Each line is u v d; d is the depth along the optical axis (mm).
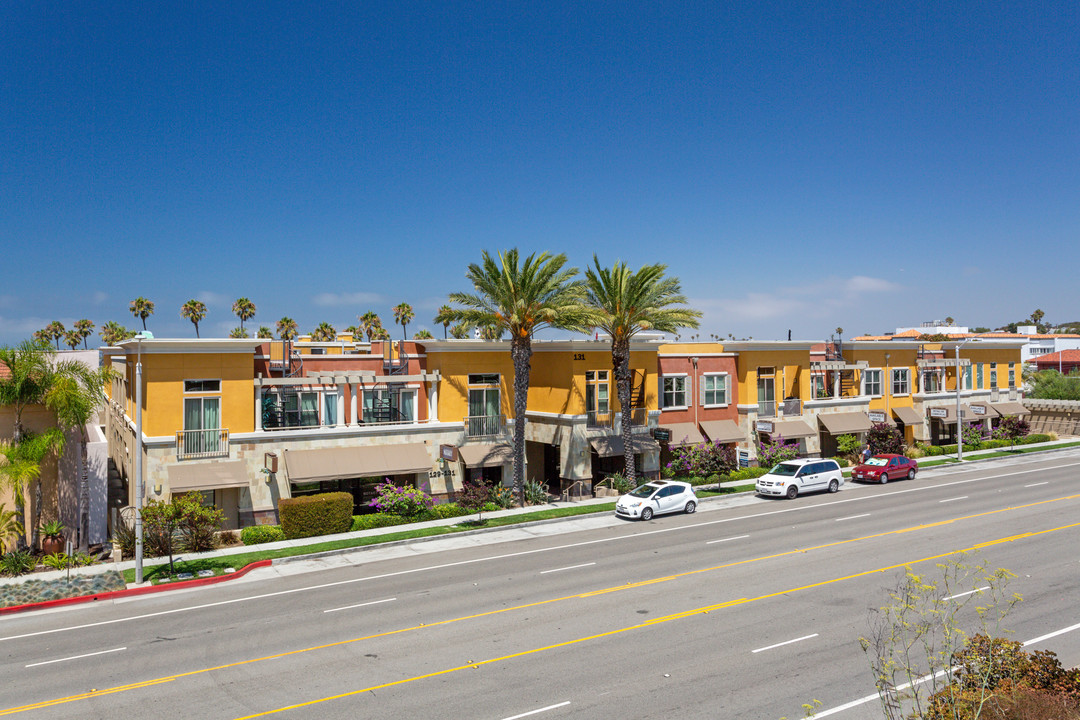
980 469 45219
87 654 16250
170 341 27750
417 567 23797
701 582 21234
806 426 45062
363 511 32531
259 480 29703
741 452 43031
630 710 12883
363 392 33094
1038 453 52312
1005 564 22484
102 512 27328
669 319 34906
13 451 25547
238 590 21484
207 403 28969
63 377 26609
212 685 14312
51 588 21312
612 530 29312
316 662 15445
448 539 28109
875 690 13578
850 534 27438
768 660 15141
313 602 20000
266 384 30016
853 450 47344
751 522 30422
